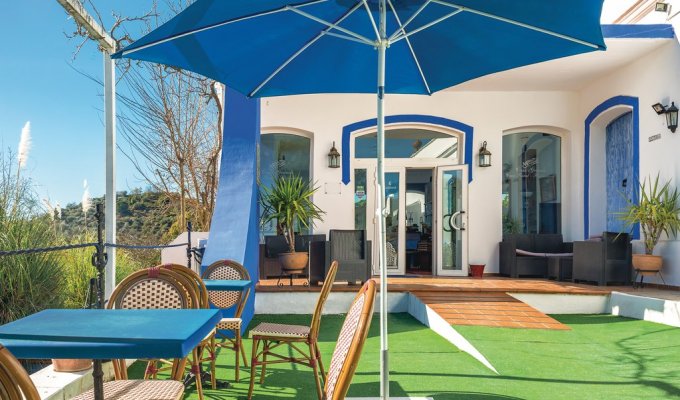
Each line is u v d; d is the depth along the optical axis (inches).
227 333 195.3
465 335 181.5
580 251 286.5
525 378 141.8
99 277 117.9
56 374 119.8
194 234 300.2
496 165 358.9
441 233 356.5
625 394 129.4
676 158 265.1
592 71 316.8
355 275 269.3
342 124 357.4
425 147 366.3
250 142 254.1
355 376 145.7
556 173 371.6
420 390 132.6
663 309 214.7
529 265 324.8
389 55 155.9
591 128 348.2
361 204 361.7
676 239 261.4
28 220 168.7
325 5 130.0
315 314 121.4
